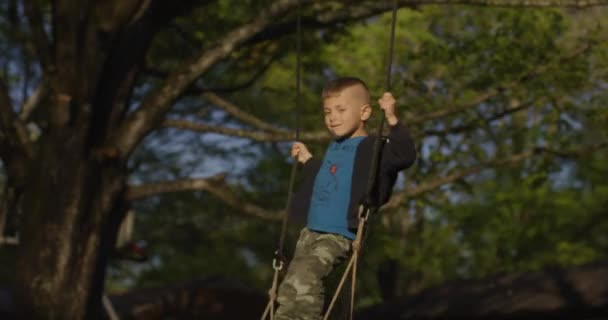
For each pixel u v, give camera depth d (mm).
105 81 15039
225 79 24375
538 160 19547
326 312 5906
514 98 17328
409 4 15820
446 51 16656
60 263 14734
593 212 34531
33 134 20359
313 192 6293
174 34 18594
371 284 34906
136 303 26797
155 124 15297
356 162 6188
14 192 15234
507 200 31234
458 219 31844
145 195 15531
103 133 15125
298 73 6957
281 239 6387
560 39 18766
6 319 19875
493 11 19141
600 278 21969
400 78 16859
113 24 14852
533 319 22031
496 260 33469
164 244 37031
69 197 14820
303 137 16047
